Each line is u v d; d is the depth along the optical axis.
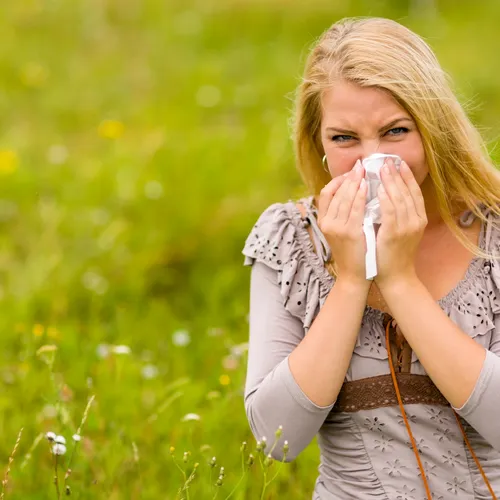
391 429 5.89
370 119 5.75
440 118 5.88
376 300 6.04
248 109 23.19
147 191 17.53
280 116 21.80
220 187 17.97
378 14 29.56
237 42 28.53
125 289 14.32
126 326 12.85
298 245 6.34
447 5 30.58
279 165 18.77
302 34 28.67
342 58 5.85
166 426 9.62
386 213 5.68
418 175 5.89
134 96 24.83
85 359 11.30
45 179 19.03
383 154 5.78
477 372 5.54
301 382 5.72
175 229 16.27
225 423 9.48
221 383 10.07
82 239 16.20
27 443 9.54
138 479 8.67
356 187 5.73
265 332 6.20
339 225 5.75
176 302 14.30
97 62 27.45
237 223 16.28
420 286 5.73
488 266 6.02
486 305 5.96
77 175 19.19
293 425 5.78
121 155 19.91
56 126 23.09
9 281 14.76
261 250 6.35
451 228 6.05
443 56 25.11
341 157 5.92
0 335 12.38
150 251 15.60
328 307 5.80
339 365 5.72
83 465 8.61
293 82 24.70
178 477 8.66
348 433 6.03
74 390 10.62
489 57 24.84
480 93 21.86
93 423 9.30
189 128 22.06
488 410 5.54
